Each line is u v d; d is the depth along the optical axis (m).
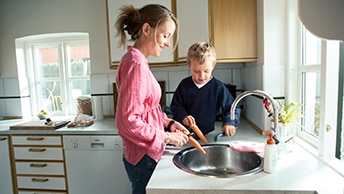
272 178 0.82
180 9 1.74
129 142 1.02
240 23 1.56
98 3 2.27
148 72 0.96
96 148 1.88
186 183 0.81
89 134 1.88
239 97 1.01
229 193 0.76
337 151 1.01
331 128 0.99
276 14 1.37
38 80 2.59
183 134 1.07
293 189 0.74
